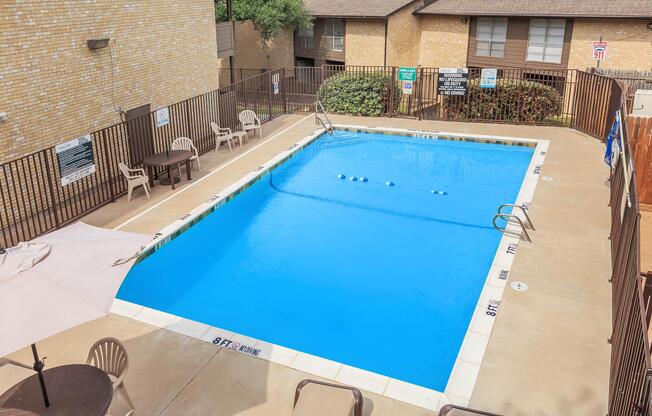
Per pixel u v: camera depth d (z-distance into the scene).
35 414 5.31
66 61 13.96
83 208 13.47
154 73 17.36
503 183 15.38
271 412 6.64
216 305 9.90
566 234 11.09
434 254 11.61
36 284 5.16
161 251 11.60
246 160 16.25
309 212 13.74
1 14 12.12
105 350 6.54
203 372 7.37
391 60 31.73
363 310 9.72
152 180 14.21
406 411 6.61
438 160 17.25
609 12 26.00
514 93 19.48
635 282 6.30
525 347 7.70
